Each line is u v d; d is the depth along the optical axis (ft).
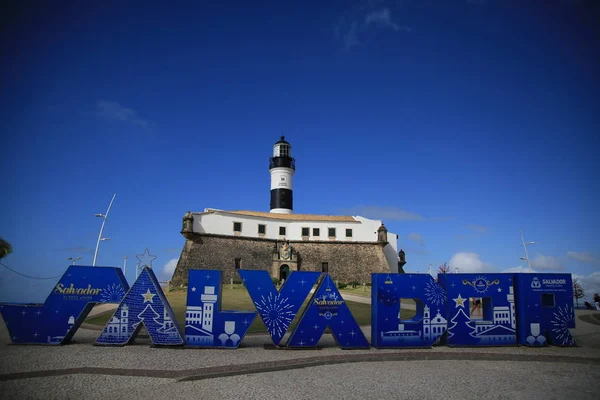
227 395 33.73
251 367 42.50
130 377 38.40
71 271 54.85
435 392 35.40
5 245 94.27
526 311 57.16
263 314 54.34
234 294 138.51
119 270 55.77
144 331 66.74
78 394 33.17
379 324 55.01
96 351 49.80
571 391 36.27
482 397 34.27
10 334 53.01
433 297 56.54
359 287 206.59
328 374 41.24
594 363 47.70
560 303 57.88
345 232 234.38
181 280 191.93
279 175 259.19
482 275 57.82
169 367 42.24
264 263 217.15
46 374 38.70
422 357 49.26
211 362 44.83
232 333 53.57
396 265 243.60
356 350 53.31
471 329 56.49
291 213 257.75
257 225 222.28
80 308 54.29
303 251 226.99
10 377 37.45
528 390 36.42
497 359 49.01
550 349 54.90
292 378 39.50
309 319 54.29
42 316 53.72
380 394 34.60
